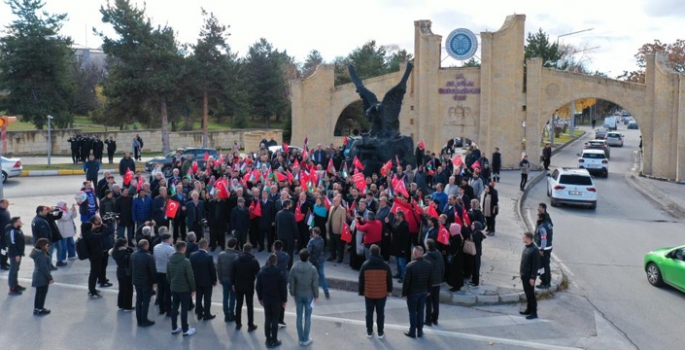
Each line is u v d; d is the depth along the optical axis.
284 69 95.12
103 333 11.30
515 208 25.34
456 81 41.12
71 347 10.59
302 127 44.88
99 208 18.52
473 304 13.31
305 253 10.86
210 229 17.20
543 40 57.59
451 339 11.19
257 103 70.69
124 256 12.43
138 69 40.25
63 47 47.28
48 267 12.27
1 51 46.78
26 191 27.47
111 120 43.91
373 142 24.03
